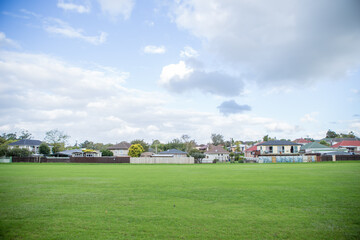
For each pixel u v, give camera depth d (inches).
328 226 272.7
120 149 3863.2
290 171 1070.4
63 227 272.7
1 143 3307.1
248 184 605.9
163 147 4473.4
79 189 531.8
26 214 323.9
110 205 373.1
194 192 485.7
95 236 245.9
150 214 322.7
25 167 1504.7
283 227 270.1
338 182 633.6
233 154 3565.5
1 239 238.2
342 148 3238.2
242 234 249.9
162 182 660.1
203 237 242.1
